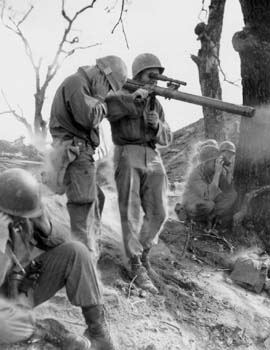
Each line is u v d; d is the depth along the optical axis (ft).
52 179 18.93
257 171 26.86
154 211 21.57
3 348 15.67
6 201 15.42
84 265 16.05
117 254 21.86
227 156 26.71
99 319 16.35
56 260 16.01
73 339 16.12
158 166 21.57
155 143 21.71
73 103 18.63
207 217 26.37
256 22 26.32
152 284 21.01
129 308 19.67
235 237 26.45
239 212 26.78
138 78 21.27
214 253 25.04
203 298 21.95
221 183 27.04
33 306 16.08
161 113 21.86
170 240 25.29
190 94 21.06
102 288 19.63
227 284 23.48
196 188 26.48
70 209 19.25
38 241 16.34
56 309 18.35
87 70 18.99
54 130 19.19
